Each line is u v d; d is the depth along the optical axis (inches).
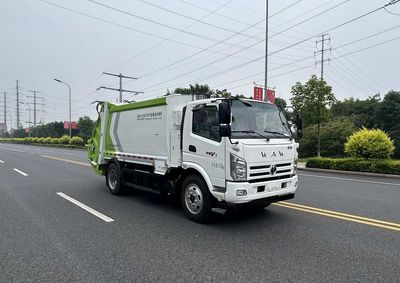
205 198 231.8
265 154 223.9
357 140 619.8
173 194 269.4
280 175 234.8
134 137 324.8
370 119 1898.4
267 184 223.3
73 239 201.0
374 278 146.2
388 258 169.3
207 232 215.2
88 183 434.0
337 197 335.3
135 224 234.8
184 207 252.1
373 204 300.2
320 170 647.1
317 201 313.7
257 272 152.4
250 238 202.2
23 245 190.4
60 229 222.2
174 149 264.4
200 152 236.5
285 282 142.3
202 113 238.1
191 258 169.6
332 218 248.7
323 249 182.4
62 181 451.5
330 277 146.9
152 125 295.1
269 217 252.4
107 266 160.1
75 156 1014.4
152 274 150.7
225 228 224.2
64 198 331.6
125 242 195.2
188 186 248.7
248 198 212.4
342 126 1360.7
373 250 180.9
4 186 406.0
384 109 1808.6
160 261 165.9
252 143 218.4
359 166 589.6
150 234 211.0
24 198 330.0
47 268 158.1
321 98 816.3
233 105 229.3
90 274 151.2
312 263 162.7
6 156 1000.2
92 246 188.4
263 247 185.9
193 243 193.0
